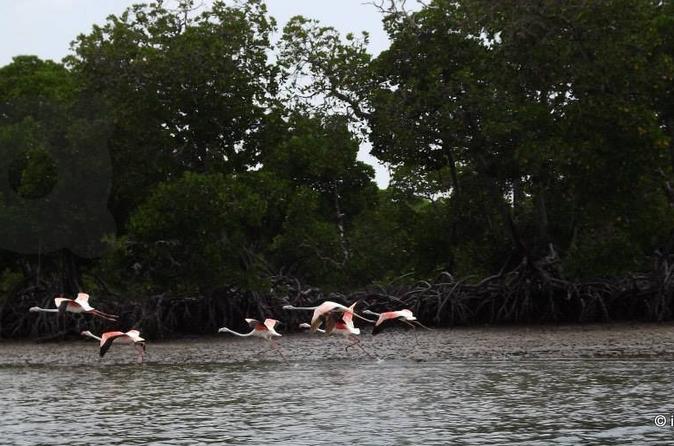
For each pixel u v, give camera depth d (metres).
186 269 69.38
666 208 72.00
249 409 35.16
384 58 76.50
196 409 35.56
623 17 69.62
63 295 71.69
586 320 71.50
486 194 76.38
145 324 68.81
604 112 66.94
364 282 83.44
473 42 74.62
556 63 69.75
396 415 32.97
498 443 28.27
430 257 81.50
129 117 72.88
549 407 33.66
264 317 71.81
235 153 80.12
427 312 73.50
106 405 37.12
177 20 78.88
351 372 45.47
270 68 79.44
